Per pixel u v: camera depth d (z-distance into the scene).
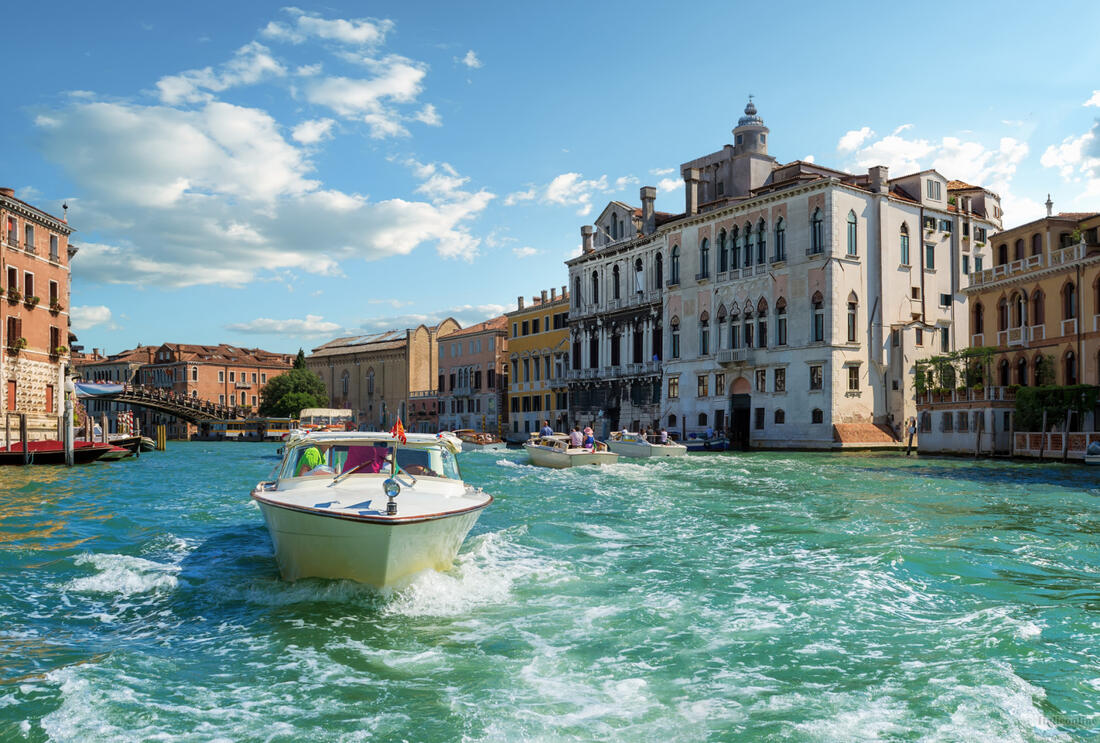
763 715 5.77
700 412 50.91
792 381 44.88
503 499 19.06
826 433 42.91
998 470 27.67
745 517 15.76
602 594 9.33
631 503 18.20
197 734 5.47
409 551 8.80
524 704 6.00
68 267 47.19
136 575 10.26
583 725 5.62
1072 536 13.22
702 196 56.81
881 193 45.22
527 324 70.50
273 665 6.86
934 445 38.78
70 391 33.00
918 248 46.94
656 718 5.74
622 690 6.29
